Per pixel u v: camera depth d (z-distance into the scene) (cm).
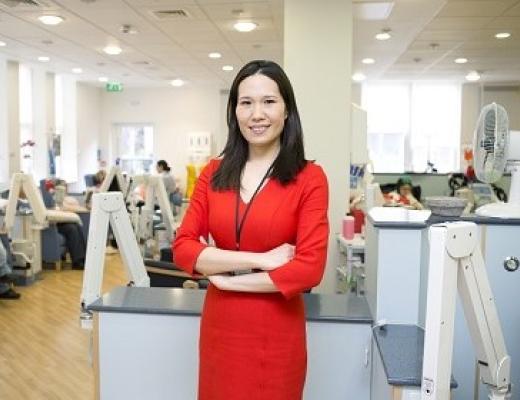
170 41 654
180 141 1155
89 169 1112
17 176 520
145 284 228
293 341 134
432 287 115
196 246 137
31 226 581
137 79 1010
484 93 1091
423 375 118
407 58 786
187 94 1145
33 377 330
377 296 185
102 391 194
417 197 698
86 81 1046
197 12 518
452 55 759
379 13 518
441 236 113
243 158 141
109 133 1170
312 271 127
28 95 916
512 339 186
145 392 192
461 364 183
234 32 604
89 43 670
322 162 416
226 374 133
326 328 184
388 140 1134
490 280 185
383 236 183
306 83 416
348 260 358
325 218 133
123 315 190
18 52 735
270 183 134
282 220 131
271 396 132
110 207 207
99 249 202
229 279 131
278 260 128
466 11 511
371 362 183
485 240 184
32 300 509
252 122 134
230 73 920
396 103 1125
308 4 414
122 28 586
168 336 189
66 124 1042
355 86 1112
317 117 416
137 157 1175
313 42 414
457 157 1117
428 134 1128
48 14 527
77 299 514
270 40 646
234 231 134
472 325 128
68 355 368
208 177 145
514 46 690
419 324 182
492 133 215
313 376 185
